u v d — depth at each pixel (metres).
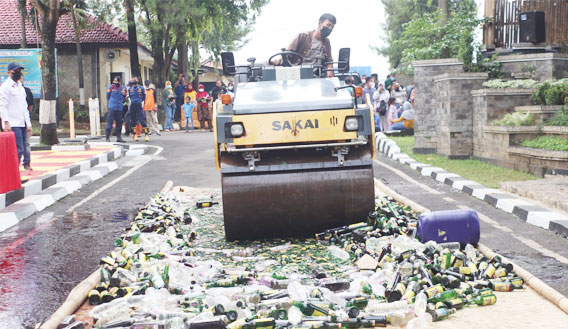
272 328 4.57
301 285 5.41
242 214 7.50
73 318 4.88
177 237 7.86
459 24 21.88
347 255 6.74
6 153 9.94
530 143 13.27
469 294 5.29
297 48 10.65
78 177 12.89
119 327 4.66
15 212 9.26
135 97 22.11
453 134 15.85
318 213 7.58
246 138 7.41
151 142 21.84
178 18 30.58
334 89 8.02
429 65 17.11
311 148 7.73
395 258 6.20
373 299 5.20
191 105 29.38
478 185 10.91
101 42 33.41
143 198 10.95
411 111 23.55
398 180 12.57
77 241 7.81
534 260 6.48
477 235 6.97
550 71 15.81
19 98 13.09
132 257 6.59
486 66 16.58
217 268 6.32
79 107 32.59
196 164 15.66
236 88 8.29
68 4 29.06
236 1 36.25
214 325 4.53
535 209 8.59
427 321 4.77
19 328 4.82
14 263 6.80
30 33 33.84
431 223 6.90
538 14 17.05
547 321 4.77
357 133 7.50
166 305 5.14
